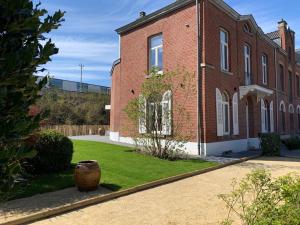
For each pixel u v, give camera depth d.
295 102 30.06
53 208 6.59
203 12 15.55
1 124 2.15
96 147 16.14
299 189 3.97
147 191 8.48
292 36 29.83
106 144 17.83
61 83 53.94
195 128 15.23
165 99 14.52
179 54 16.44
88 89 58.59
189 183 9.49
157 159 13.13
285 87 27.28
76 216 6.40
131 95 19.38
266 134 16.97
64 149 9.91
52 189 8.06
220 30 17.11
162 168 11.16
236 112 17.98
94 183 8.11
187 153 15.19
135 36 19.42
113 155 13.41
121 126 19.91
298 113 30.91
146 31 18.61
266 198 4.16
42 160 9.39
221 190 8.53
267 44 23.50
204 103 15.05
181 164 12.20
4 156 2.12
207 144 15.00
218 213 6.47
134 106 14.69
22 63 2.23
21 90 2.29
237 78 18.33
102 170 10.35
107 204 7.24
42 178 9.02
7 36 2.25
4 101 2.22
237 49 18.58
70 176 9.34
